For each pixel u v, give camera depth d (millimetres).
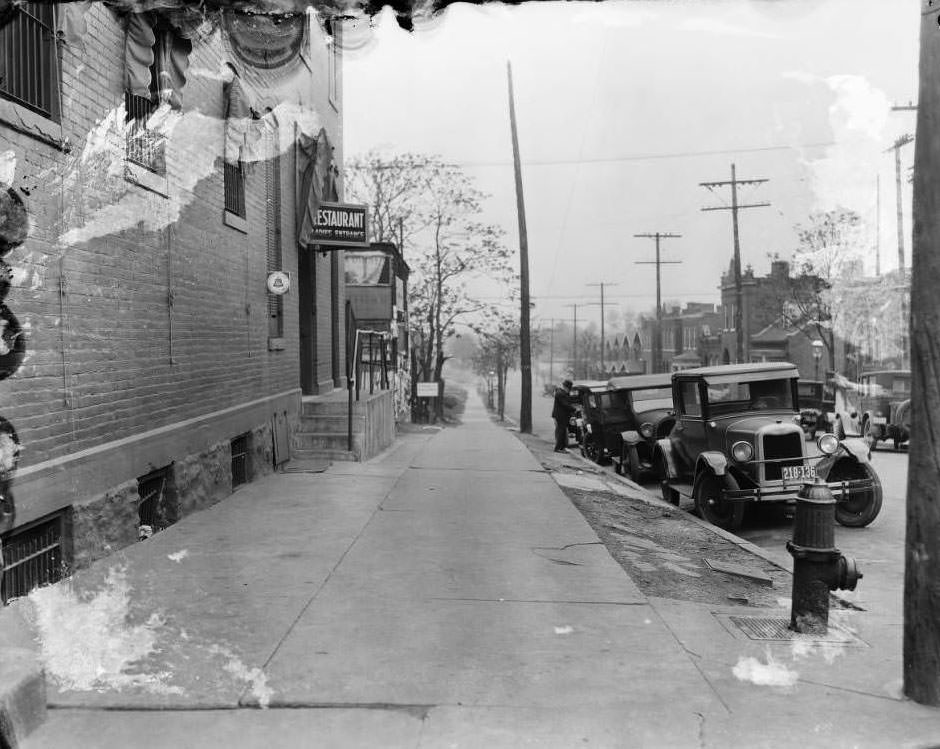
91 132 6543
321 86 14586
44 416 5887
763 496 10320
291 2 5199
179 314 8547
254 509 8945
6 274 5410
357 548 7242
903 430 21719
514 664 4648
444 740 3770
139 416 7551
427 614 5496
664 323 78750
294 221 13727
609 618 5520
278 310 12719
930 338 4188
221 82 9469
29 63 5723
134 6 5676
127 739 3752
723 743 3775
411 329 34531
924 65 4168
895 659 4941
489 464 13547
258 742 3736
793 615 5461
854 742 3801
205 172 9250
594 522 9008
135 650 4754
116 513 6938
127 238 7285
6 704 3654
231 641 4922
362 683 4348
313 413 14000
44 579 5977
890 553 9164
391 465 12938
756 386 11930
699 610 5840
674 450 12828
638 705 4152
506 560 7000
